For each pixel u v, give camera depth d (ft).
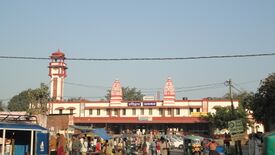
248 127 214.48
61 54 280.51
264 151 34.50
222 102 255.29
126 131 248.11
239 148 89.56
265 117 122.42
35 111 203.92
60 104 271.90
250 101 139.33
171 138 172.04
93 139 130.11
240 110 216.74
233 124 87.76
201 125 258.37
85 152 100.22
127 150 123.34
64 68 284.20
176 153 142.72
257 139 79.25
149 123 262.06
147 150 118.93
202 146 102.78
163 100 263.90
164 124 263.90
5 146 67.21
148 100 266.98
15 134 70.03
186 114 259.60
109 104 269.44
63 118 121.39
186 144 111.45
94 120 264.93
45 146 73.26
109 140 121.19
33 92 226.79
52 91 277.85
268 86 119.96
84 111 270.05
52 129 120.78
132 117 264.11
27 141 70.44
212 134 238.68
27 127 68.39
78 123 267.59
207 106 256.73
